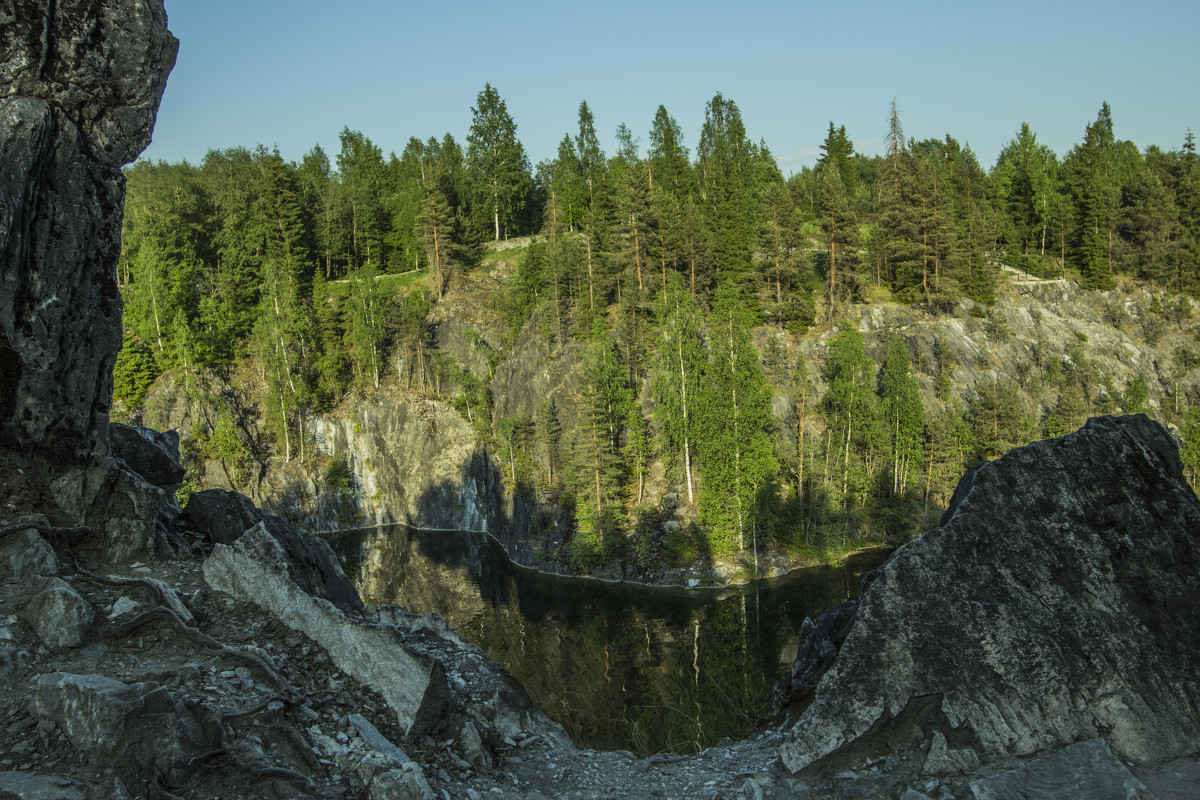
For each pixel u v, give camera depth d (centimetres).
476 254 11975
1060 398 8462
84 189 1176
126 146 1232
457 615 5556
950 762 946
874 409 7138
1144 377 9031
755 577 5991
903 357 7262
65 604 995
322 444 9631
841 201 8769
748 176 13188
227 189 12975
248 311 10206
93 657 976
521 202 12950
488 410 9156
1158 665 973
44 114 1106
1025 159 13800
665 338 7038
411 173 14275
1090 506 1059
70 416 1178
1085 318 9938
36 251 1120
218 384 9188
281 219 10681
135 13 1209
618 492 6838
